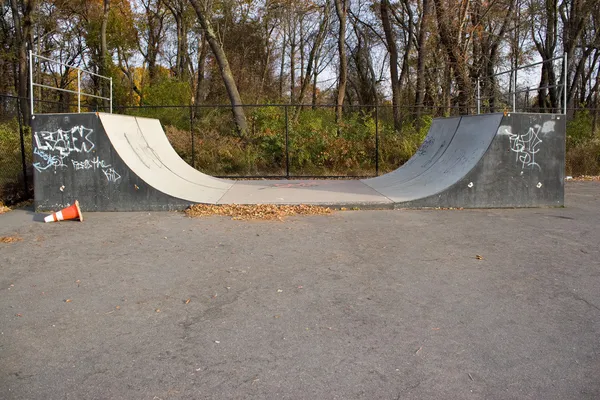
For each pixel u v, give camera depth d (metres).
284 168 16.75
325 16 30.44
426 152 13.45
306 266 5.88
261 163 16.80
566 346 3.75
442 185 10.30
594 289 5.03
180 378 3.31
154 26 37.25
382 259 6.18
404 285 5.19
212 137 17.62
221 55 18.69
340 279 5.39
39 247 6.81
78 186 9.65
